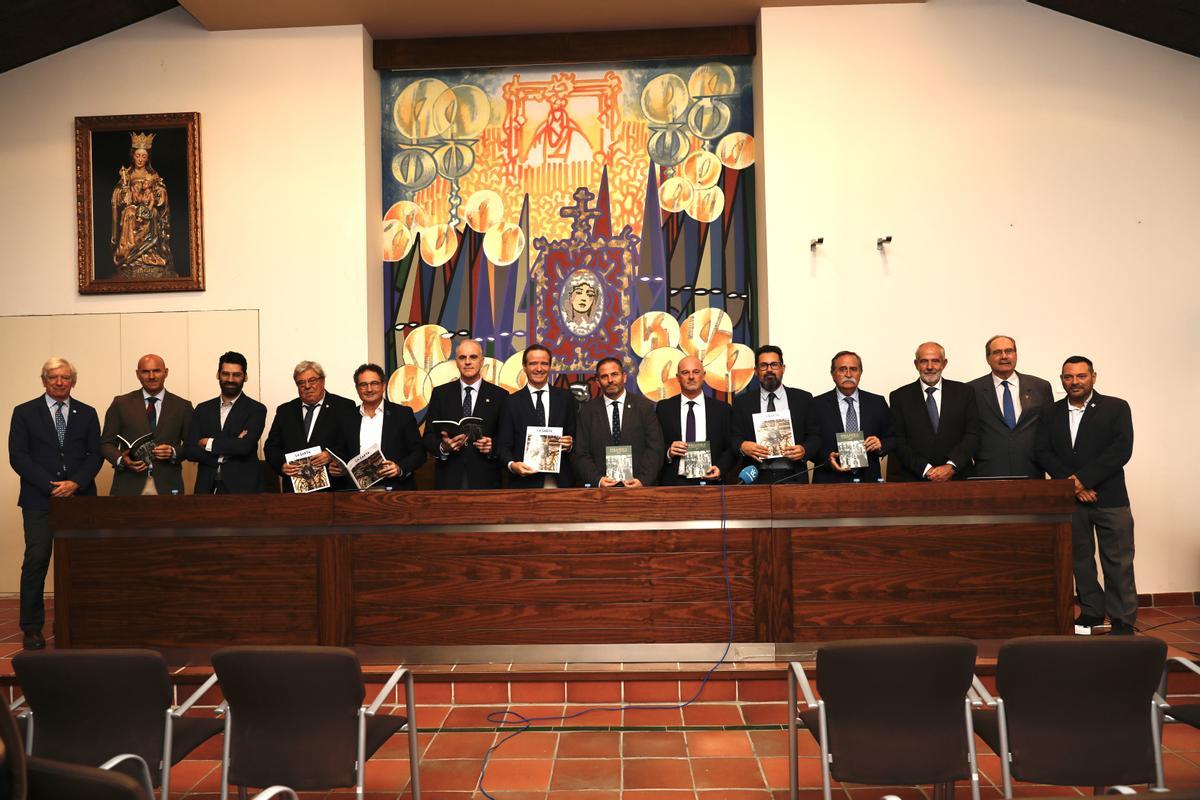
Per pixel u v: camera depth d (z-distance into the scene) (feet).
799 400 17.94
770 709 14.78
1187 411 21.09
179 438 19.76
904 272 21.52
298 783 9.72
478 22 22.24
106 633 15.56
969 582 14.92
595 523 15.24
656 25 22.67
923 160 21.63
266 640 15.38
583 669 15.16
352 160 22.12
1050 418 18.04
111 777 5.94
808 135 21.74
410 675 11.00
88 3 21.13
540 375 17.70
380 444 17.46
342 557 15.38
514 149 23.31
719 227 23.07
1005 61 21.58
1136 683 9.07
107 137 22.36
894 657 9.20
